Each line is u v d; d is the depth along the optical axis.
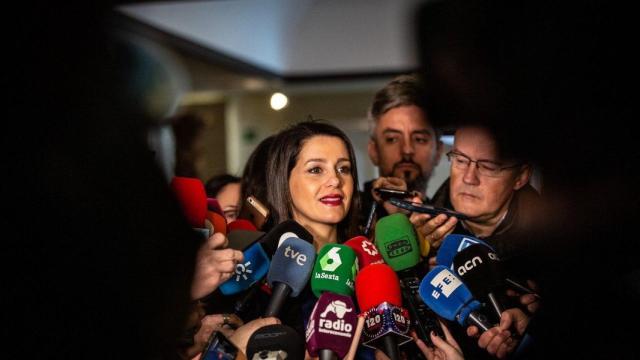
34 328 1.63
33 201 1.63
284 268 2.19
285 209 2.47
